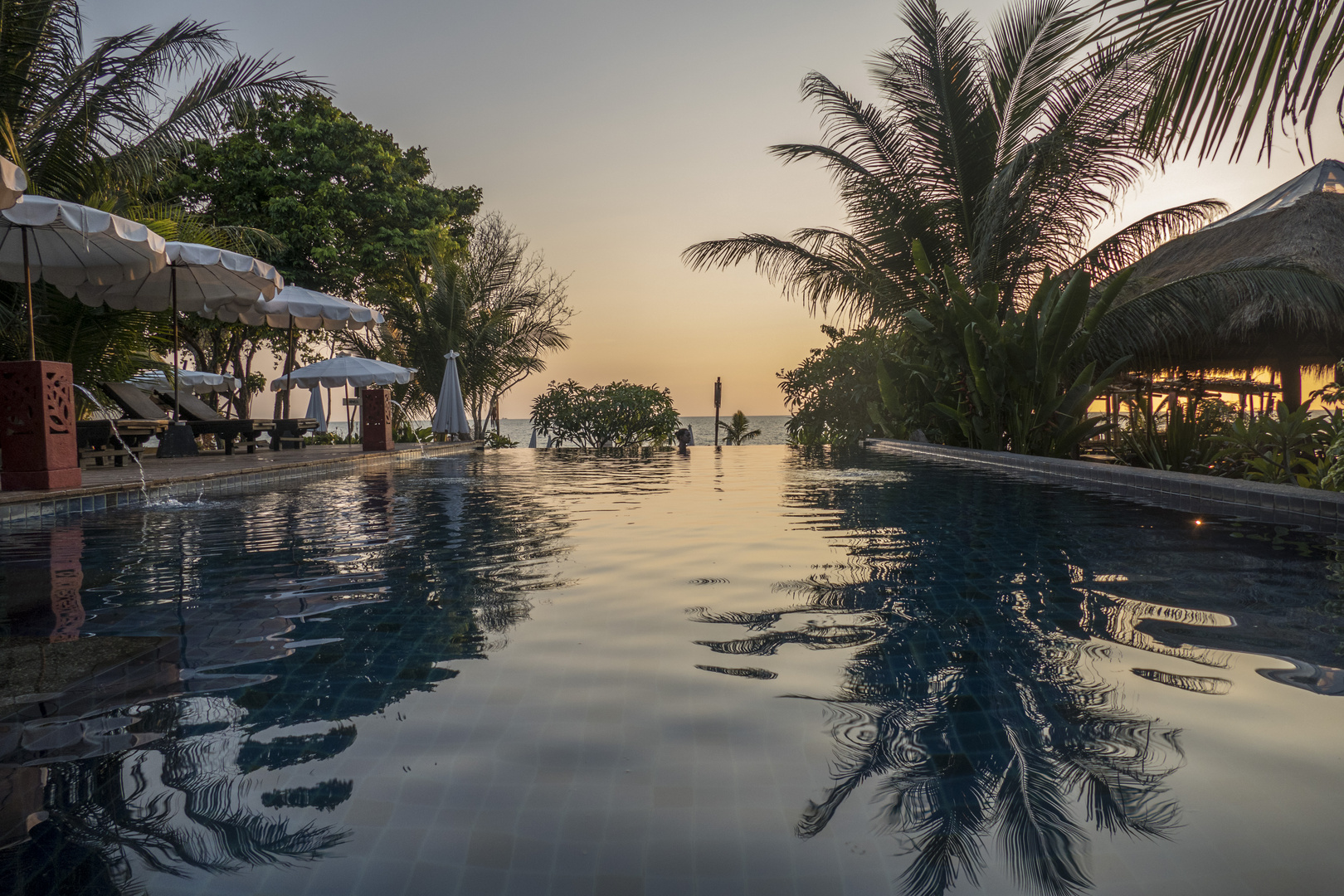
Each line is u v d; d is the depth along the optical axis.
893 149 12.62
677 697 1.81
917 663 2.05
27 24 9.17
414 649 2.19
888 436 14.73
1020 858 1.12
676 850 1.15
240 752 1.49
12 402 5.76
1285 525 4.52
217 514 5.41
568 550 3.88
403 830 1.21
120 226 6.92
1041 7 10.34
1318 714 1.67
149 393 12.50
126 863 1.12
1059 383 10.42
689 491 6.98
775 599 2.80
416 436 20.30
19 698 1.80
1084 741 1.54
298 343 22.27
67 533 4.48
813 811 1.27
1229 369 14.36
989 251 11.48
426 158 24.19
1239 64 2.94
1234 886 1.05
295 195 19.19
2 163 4.63
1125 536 4.17
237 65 11.24
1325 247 10.37
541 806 1.28
